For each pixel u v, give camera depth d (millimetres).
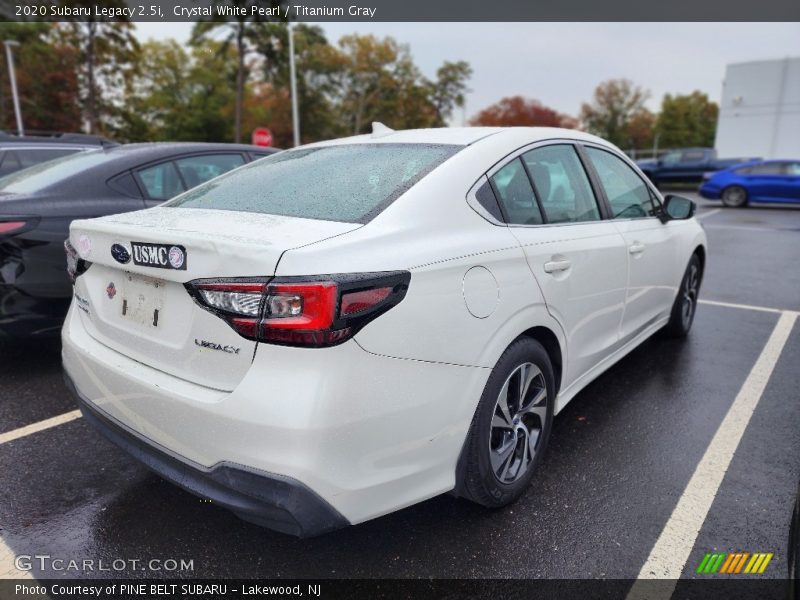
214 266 1833
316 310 1729
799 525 1788
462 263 2133
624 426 3295
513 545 2318
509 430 2443
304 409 1729
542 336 2693
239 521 2482
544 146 2922
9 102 40188
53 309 3793
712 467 2865
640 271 3506
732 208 16531
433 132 2895
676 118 55188
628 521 2459
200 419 1861
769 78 27375
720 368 4168
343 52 48094
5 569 2197
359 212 2137
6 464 2891
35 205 3736
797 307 5910
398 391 1908
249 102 46281
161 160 4598
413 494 2045
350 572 2189
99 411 2303
